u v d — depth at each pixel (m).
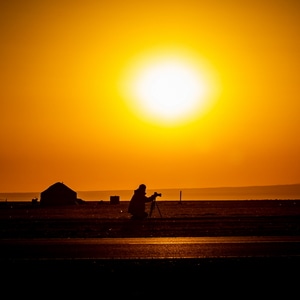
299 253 121.38
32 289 91.69
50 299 86.19
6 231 180.12
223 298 86.38
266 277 97.19
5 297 87.25
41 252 127.81
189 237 154.38
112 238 154.75
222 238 150.62
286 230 170.50
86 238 156.00
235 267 104.31
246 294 88.06
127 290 90.94
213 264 107.06
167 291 90.31
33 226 197.62
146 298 86.75
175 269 103.88
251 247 131.50
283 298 85.88
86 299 86.31
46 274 101.12
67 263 110.00
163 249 130.25
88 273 101.69
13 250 131.38
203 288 91.62
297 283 93.69
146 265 107.25
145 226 189.50
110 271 102.81
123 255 122.25
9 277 99.25
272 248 129.50
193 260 111.31
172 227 184.12
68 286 93.38
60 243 144.00
